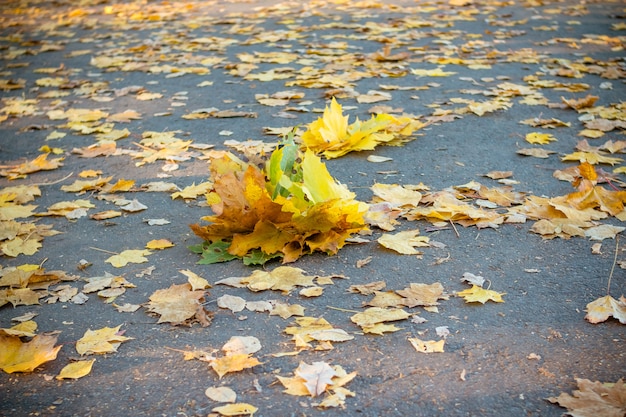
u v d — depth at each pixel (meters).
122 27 7.66
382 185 3.24
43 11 9.32
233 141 3.85
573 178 3.35
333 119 3.69
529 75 5.01
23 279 2.72
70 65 5.91
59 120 4.36
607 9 7.66
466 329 2.46
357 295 2.62
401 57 5.43
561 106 4.23
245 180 2.78
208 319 2.52
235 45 6.33
